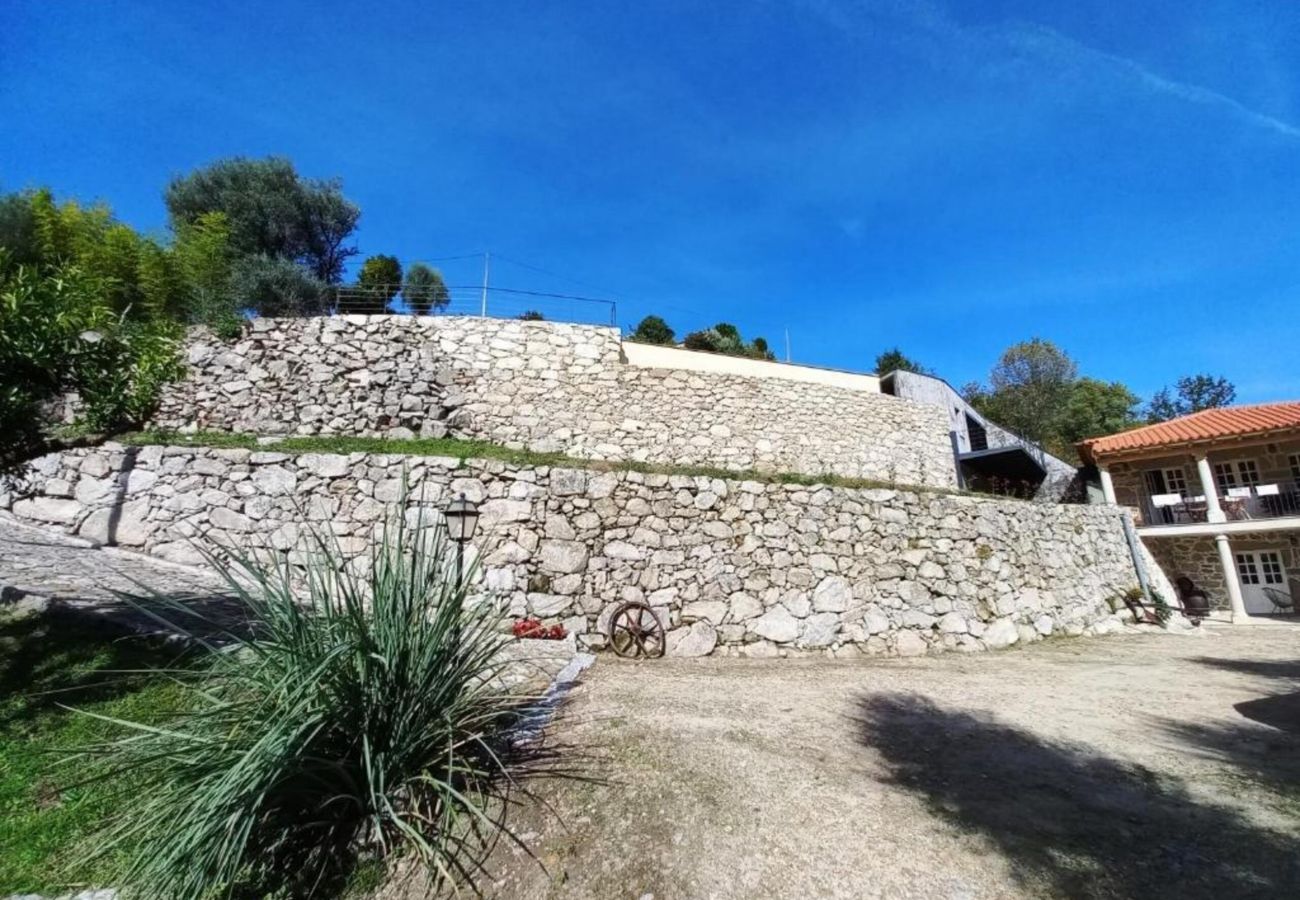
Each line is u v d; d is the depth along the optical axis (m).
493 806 3.25
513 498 7.93
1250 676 6.82
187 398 10.28
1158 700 5.65
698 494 8.27
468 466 8.15
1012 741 4.38
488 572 7.50
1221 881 2.62
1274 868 2.71
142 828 2.76
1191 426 16.22
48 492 7.78
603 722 4.27
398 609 3.34
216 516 7.78
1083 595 10.80
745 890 2.60
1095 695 5.82
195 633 4.84
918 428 15.56
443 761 3.32
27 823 3.15
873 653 8.02
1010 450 17.67
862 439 14.62
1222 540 14.41
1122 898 2.51
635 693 5.09
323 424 10.78
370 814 3.05
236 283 14.25
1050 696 5.75
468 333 12.22
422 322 12.04
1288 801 3.39
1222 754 4.16
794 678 6.19
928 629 8.49
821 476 13.28
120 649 4.67
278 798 2.83
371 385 11.28
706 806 3.20
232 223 16.84
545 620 7.36
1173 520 15.91
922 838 2.96
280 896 2.78
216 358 10.70
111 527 7.66
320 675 2.89
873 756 4.01
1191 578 15.66
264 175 17.86
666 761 3.68
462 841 2.97
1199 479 16.11
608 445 12.24
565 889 2.70
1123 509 13.18
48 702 4.07
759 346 26.25
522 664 5.74
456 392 11.78
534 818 3.16
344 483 8.08
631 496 8.10
